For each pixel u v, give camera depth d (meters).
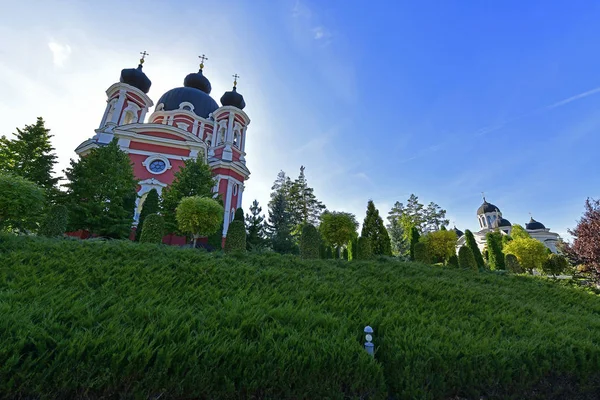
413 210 45.94
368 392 2.88
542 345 3.79
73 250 7.37
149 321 3.45
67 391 2.35
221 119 32.31
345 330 3.69
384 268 10.05
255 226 29.61
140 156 24.44
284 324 3.87
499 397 3.17
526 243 22.72
